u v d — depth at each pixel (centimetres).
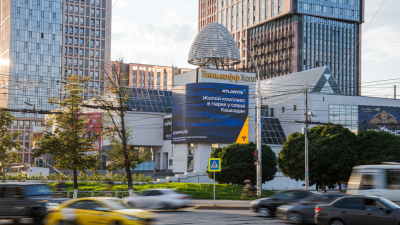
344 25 15488
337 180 4891
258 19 16088
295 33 14700
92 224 1745
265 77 15875
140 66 18025
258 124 3981
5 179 5819
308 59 14788
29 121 13838
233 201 4056
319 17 15062
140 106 8406
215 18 18650
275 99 9038
